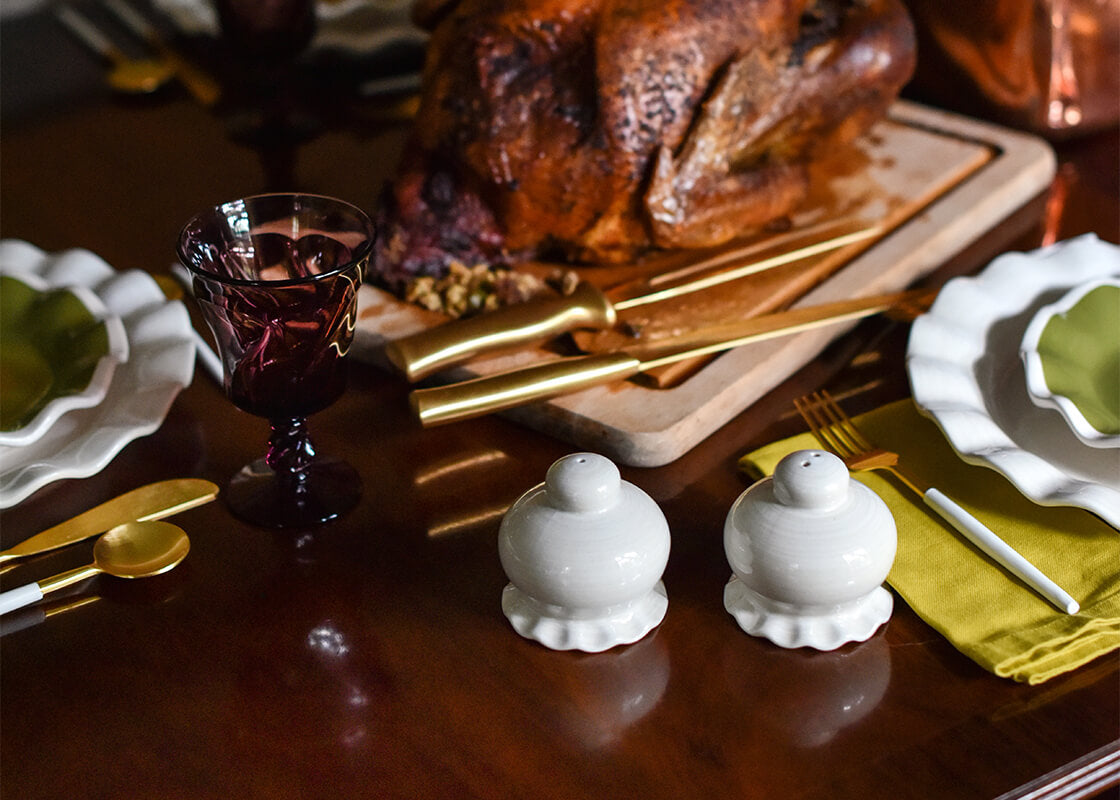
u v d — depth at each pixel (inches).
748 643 31.7
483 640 32.1
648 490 35.9
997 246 45.9
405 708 30.7
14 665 31.9
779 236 44.6
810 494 30.5
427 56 43.8
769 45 42.4
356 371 40.5
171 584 33.6
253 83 57.4
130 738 30.4
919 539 33.3
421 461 36.9
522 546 31.0
